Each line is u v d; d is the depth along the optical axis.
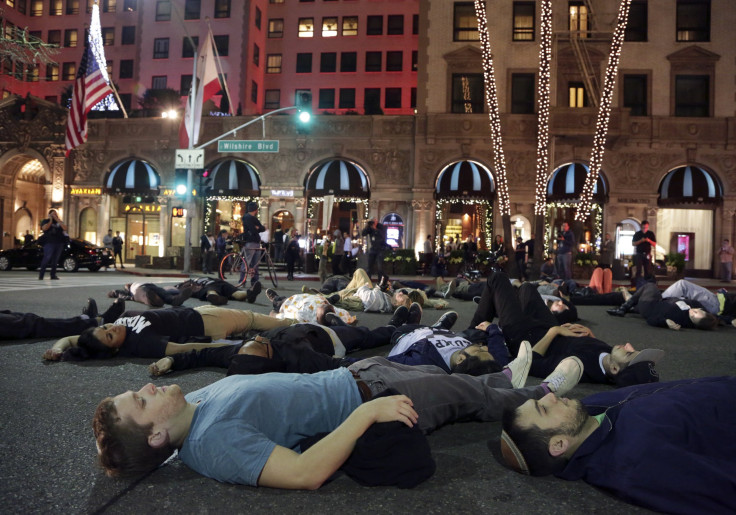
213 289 8.94
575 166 27.58
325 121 29.69
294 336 3.72
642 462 2.23
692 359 5.59
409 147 29.17
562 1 28.09
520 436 2.54
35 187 37.12
